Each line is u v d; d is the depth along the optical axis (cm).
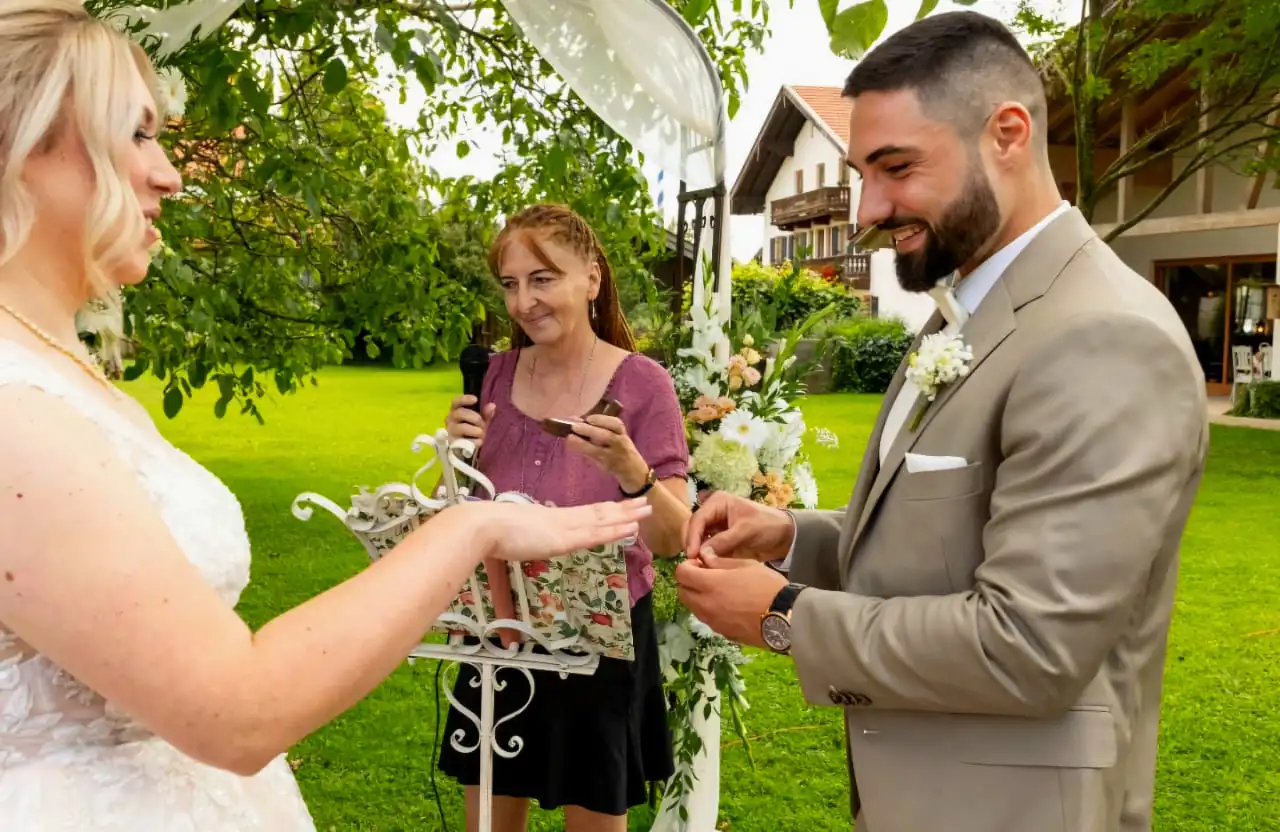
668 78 293
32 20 105
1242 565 611
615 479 230
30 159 106
